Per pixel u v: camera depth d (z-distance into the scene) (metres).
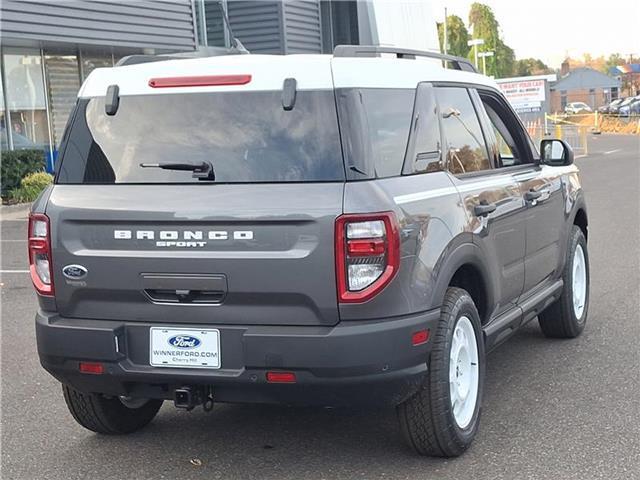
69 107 20.16
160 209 4.25
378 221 4.07
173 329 4.27
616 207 16.14
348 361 4.05
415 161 4.57
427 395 4.41
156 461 4.81
